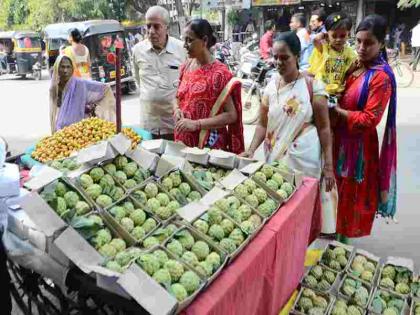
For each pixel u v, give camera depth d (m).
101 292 1.55
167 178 2.07
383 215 3.07
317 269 2.68
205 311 1.47
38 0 21.81
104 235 1.64
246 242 1.85
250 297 1.84
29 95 12.31
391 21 17.56
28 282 2.11
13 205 1.87
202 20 2.86
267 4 17.45
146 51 3.68
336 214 2.92
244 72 8.18
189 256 1.66
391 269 2.70
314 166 2.72
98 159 1.93
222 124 2.93
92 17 19.27
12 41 16.84
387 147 2.92
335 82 3.22
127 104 10.27
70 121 3.78
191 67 3.06
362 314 2.41
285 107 2.68
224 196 2.08
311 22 5.75
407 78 10.61
